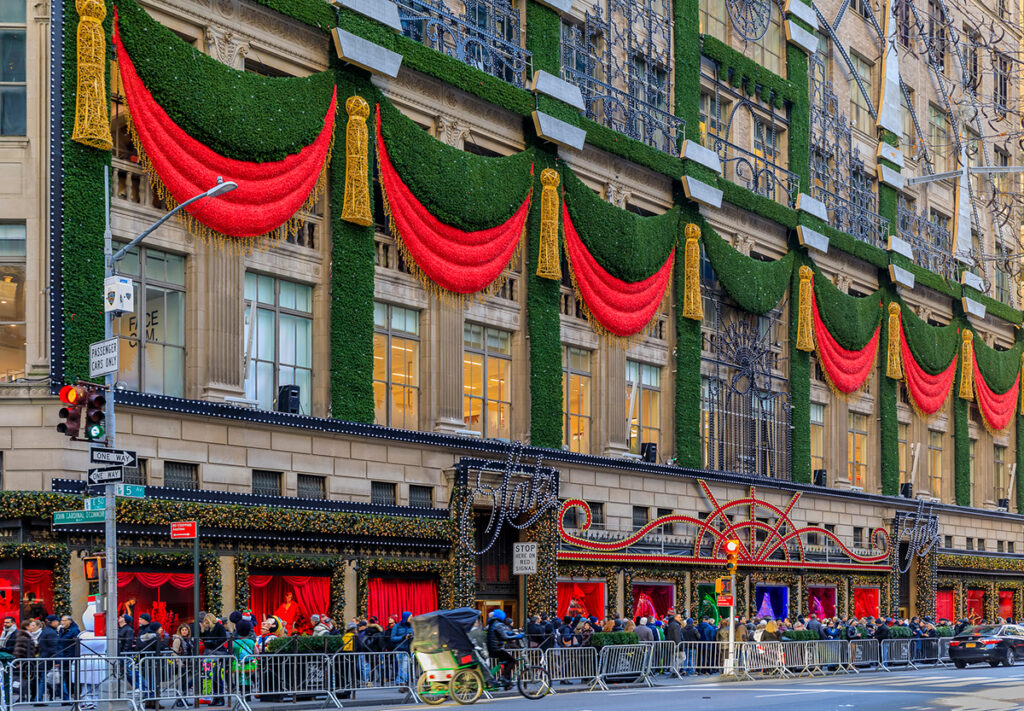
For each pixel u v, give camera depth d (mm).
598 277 47125
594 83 48688
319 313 37781
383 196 39094
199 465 33219
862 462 64938
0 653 25297
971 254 76438
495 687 28234
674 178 51562
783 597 55688
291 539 34969
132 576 31188
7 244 31438
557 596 44000
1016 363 79250
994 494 76875
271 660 27375
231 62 35469
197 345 33938
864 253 64062
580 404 47500
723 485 53188
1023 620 76438
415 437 39250
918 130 72438
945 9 75812
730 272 53844
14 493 29031
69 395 25188
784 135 60250
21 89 31891
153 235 33031
